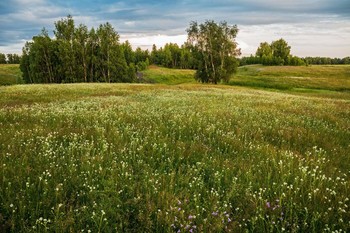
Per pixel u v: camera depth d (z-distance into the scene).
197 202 4.98
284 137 10.48
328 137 10.78
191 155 7.79
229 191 5.54
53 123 11.43
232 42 70.56
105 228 4.26
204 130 10.96
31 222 4.24
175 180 5.93
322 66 160.62
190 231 4.18
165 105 18.98
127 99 23.45
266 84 86.44
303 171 6.12
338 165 7.56
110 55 87.69
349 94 55.84
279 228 4.43
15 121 12.17
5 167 5.87
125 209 4.91
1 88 34.97
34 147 7.60
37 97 25.73
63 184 5.47
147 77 131.75
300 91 69.00
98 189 5.47
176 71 155.50
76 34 85.56
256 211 4.72
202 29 70.50
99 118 12.90
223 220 4.39
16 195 4.88
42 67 87.88
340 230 4.04
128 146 8.23
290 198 5.15
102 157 6.87
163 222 4.46
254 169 6.74
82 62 88.62
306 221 4.61
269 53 182.62
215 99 24.77
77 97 25.91
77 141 8.55
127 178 6.00
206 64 73.19
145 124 11.89
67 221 4.20
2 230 4.09
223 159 7.39
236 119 13.98
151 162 7.04
